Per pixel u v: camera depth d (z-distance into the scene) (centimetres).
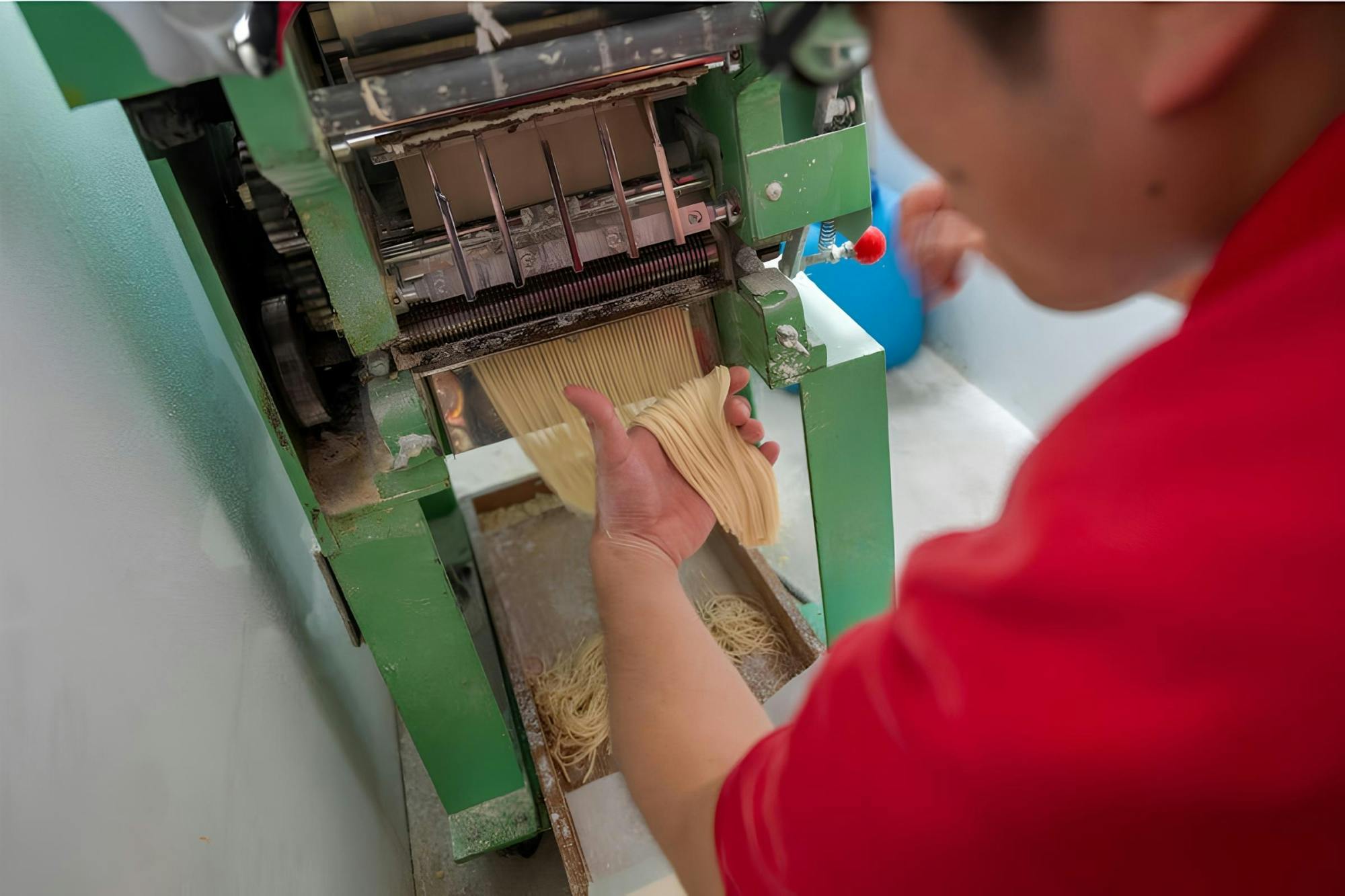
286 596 109
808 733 33
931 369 218
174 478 84
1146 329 158
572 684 133
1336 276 22
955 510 182
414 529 94
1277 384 23
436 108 67
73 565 60
